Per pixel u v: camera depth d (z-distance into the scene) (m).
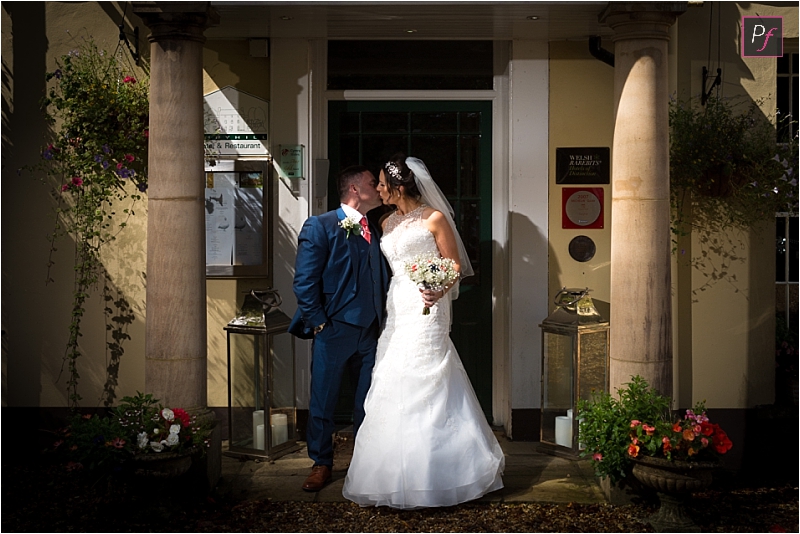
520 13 4.48
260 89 5.20
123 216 5.18
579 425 4.50
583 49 5.16
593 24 4.70
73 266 5.17
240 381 5.10
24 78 5.07
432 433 4.14
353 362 4.63
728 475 4.97
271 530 3.90
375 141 5.49
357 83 5.43
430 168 5.49
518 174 5.20
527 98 5.18
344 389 5.60
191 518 4.05
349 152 5.50
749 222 5.11
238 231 5.21
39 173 5.12
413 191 4.38
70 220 5.14
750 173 4.93
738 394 5.20
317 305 4.38
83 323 5.21
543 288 5.24
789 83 5.31
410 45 5.40
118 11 5.05
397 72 5.42
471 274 4.74
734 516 4.17
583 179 5.19
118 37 5.07
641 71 4.23
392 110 5.46
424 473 4.07
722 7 5.04
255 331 4.82
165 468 3.94
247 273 5.21
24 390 5.21
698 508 4.29
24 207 5.13
